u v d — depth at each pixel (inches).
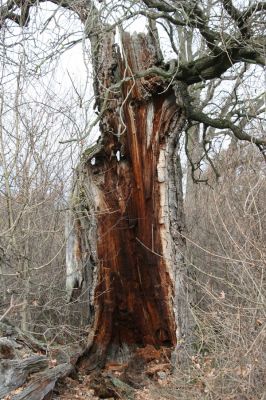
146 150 253.8
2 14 288.4
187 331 241.0
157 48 257.3
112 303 252.2
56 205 341.7
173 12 276.5
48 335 307.3
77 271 257.8
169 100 252.5
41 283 319.3
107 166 262.8
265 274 193.5
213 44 255.4
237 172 346.0
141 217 253.6
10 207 291.6
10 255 307.1
